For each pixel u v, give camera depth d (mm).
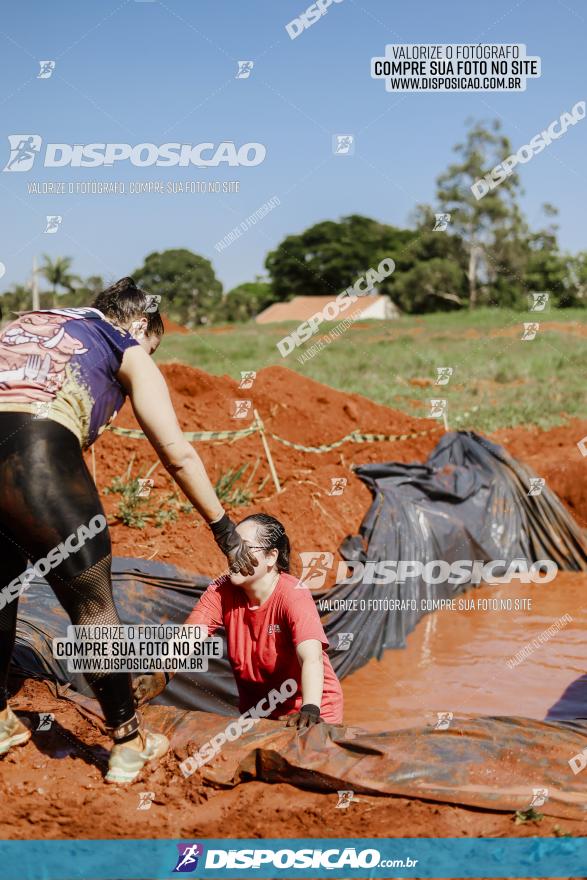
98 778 3293
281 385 12531
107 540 3100
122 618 5102
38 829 3000
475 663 6160
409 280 38500
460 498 8531
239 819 3045
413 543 7680
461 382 18594
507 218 37188
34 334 3104
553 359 20562
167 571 5805
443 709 5320
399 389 17672
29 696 4047
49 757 3438
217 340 25719
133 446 9266
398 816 3010
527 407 15484
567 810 2998
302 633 3611
